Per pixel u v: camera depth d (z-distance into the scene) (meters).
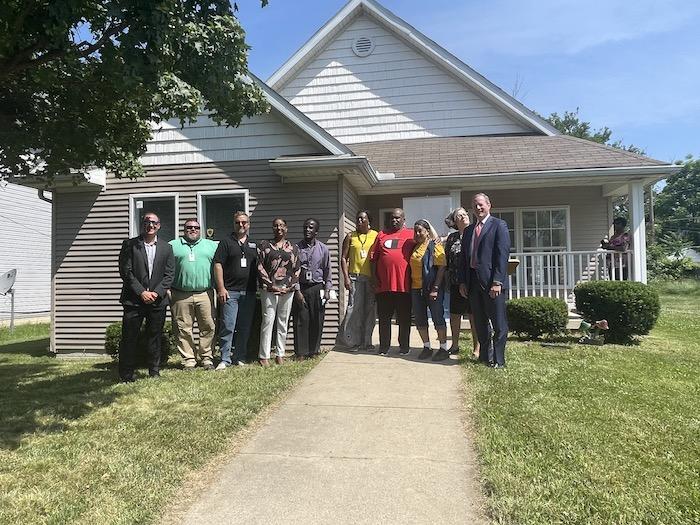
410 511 3.02
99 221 9.12
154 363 6.30
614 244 10.14
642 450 3.80
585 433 4.09
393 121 12.98
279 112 8.41
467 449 3.86
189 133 8.87
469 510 3.02
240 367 6.63
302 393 5.26
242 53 4.63
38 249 19.28
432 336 8.31
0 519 2.96
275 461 3.72
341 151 8.16
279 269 6.63
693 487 3.25
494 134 12.66
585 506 3.01
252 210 8.66
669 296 25.77
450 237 6.87
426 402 4.90
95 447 4.01
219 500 3.19
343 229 8.42
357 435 4.16
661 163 9.07
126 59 3.71
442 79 12.85
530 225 11.56
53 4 3.54
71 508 3.07
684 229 56.75
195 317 7.00
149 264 6.16
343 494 3.23
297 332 6.90
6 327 15.09
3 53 4.08
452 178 9.45
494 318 6.10
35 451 3.95
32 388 6.00
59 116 5.60
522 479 3.33
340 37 13.27
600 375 5.92
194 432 4.27
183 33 4.11
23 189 18.61
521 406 4.71
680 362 6.73
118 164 6.54
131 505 3.11
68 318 9.16
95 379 6.47
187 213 8.84
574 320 8.84
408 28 12.77
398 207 11.17
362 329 7.20
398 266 6.71
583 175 9.16
